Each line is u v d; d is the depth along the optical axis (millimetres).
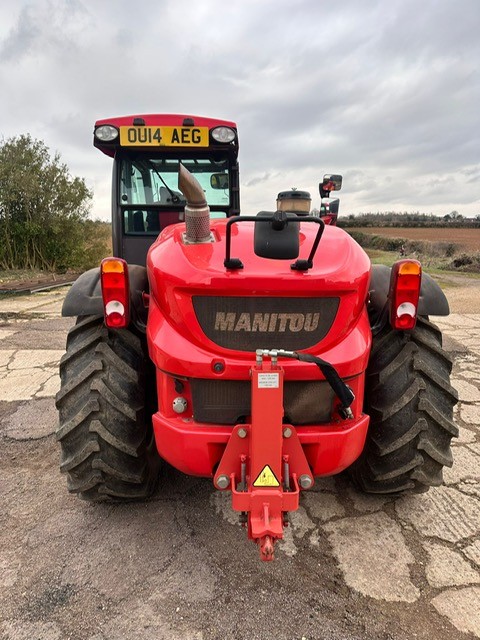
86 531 2254
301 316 1869
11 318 7375
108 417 2115
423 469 2227
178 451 1945
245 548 2145
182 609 1816
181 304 1886
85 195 15922
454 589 1907
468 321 6965
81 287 2322
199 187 1947
